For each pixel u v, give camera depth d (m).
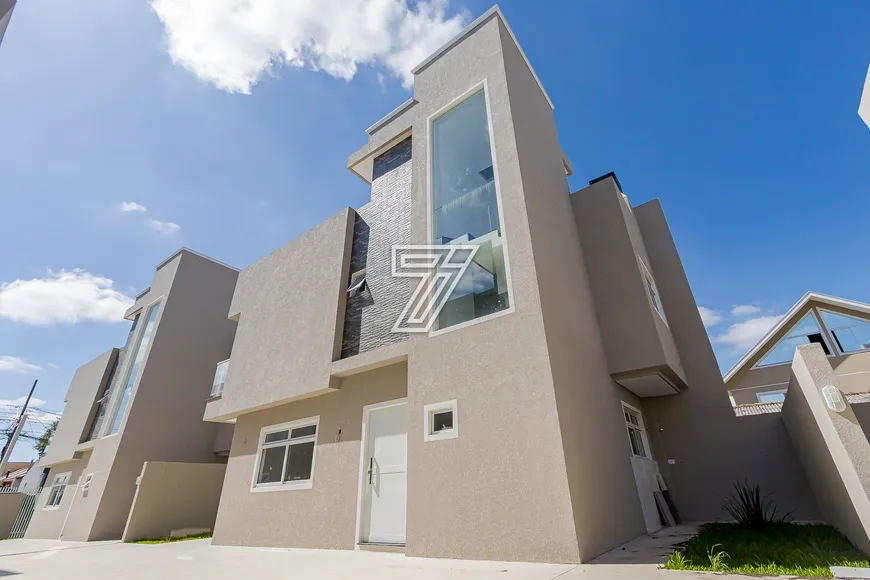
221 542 8.75
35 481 26.70
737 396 17.22
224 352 16.81
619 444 6.34
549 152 8.45
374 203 9.57
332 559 5.40
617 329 7.53
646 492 6.79
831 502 5.28
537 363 4.88
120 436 13.52
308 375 8.28
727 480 7.70
